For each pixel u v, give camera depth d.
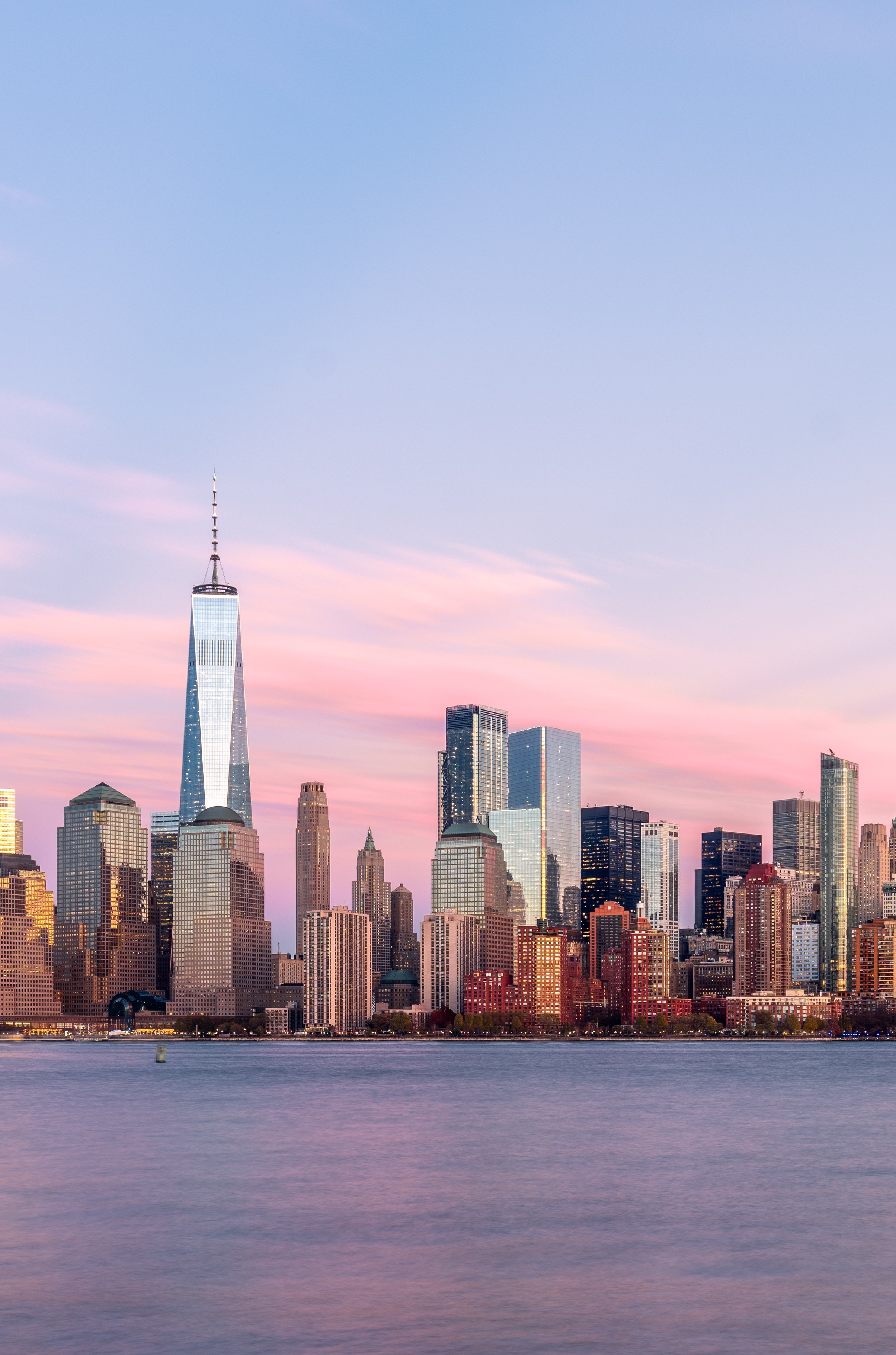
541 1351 75.44
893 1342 77.31
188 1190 138.25
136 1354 75.06
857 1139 198.25
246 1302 87.31
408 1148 181.75
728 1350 75.56
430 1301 87.56
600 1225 117.06
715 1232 113.69
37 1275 96.00
